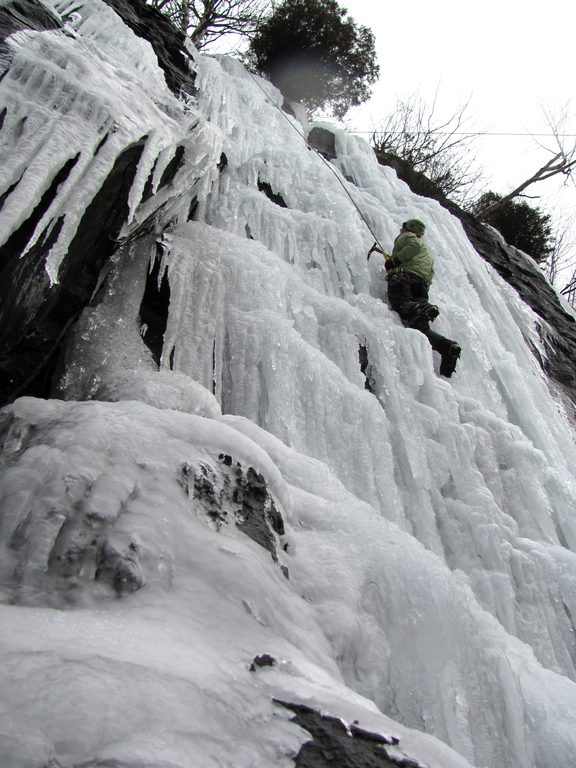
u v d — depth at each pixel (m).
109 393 3.20
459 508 4.27
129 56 5.29
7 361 3.16
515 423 5.91
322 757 1.54
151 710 1.37
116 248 3.97
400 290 5.89
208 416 3.33
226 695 1.58
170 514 2.25
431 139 14.27
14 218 2.71
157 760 1.23
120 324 3.78
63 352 3.43
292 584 2.59
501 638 2.98
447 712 2.57
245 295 4.62
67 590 1.87
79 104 3.43
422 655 2.73
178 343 3.99
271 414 4.06
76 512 2.06
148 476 2.35
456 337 6.12
